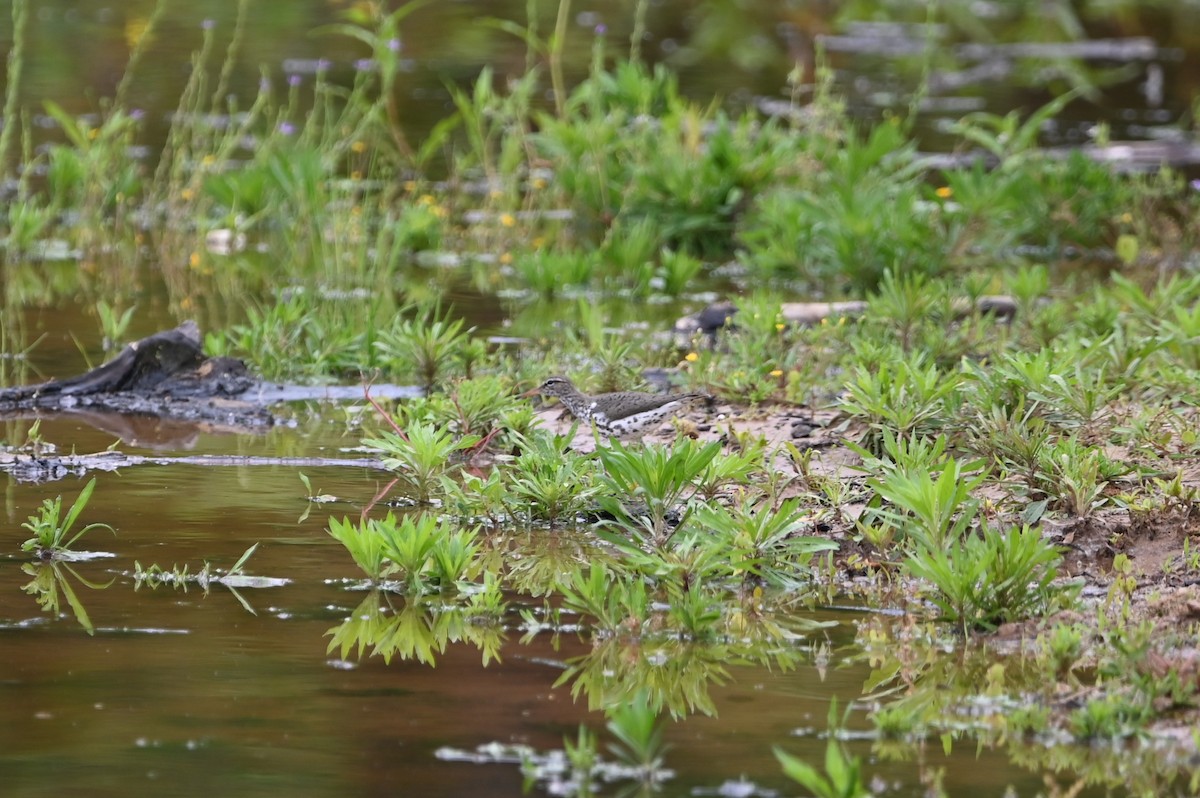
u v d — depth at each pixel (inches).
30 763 269.7
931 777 269.0
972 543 350.9
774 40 1504.7
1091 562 385.1
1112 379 510.3
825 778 266.7
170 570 372.8
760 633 341.1
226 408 545.3
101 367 563.2
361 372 577.6
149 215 940.0
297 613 346.0
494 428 496.7
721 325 653.9
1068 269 821.9
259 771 268.2
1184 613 343.6
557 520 422.3
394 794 260.4
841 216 778.8
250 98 1153.4
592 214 918.4
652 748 272.1
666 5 1619.1
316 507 428.8
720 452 446.9
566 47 1365.7
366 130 1052.5
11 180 970.7
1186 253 844.6
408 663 318.7
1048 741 285.1
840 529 401.7
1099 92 1315.2
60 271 799.7
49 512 390.0
